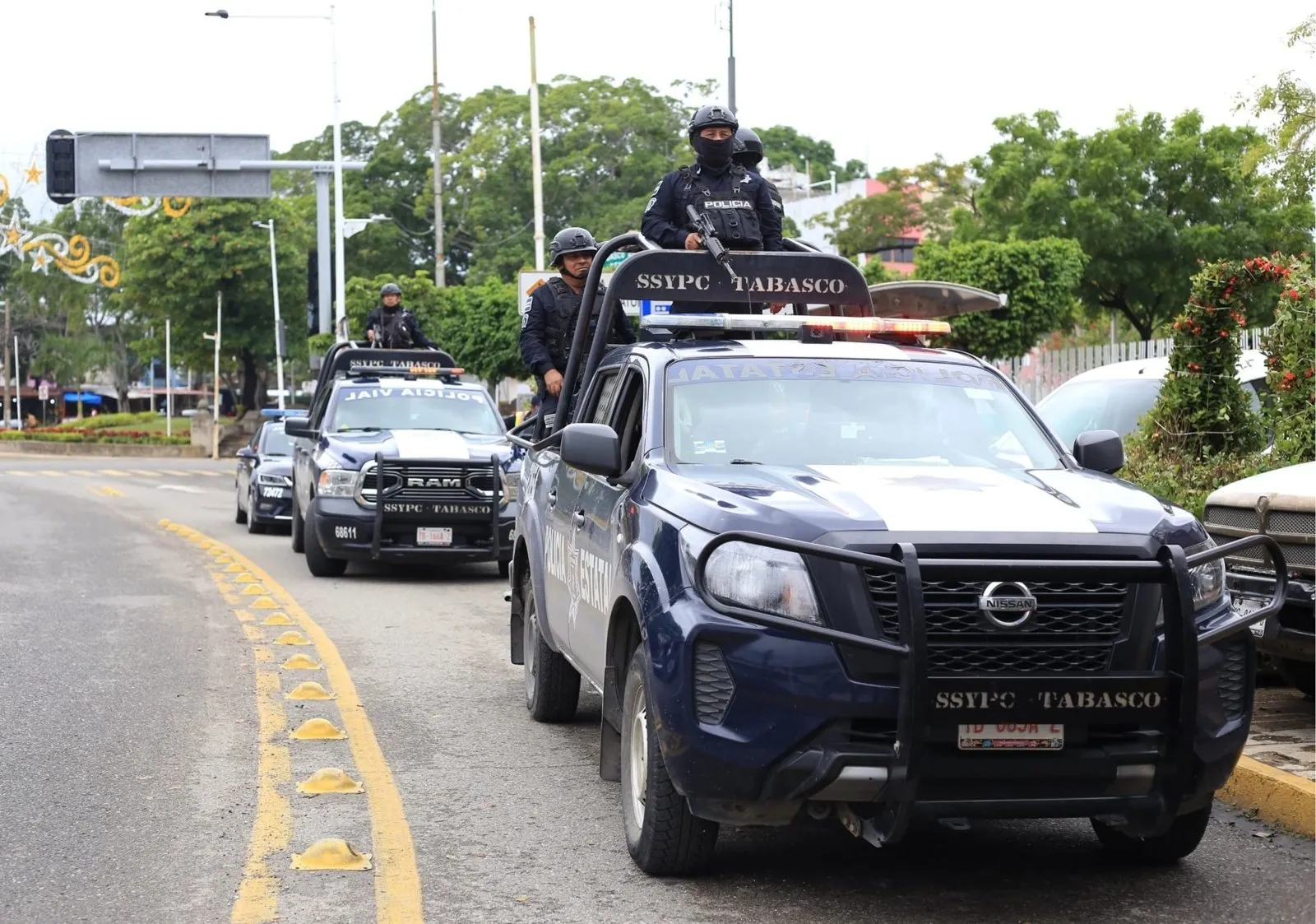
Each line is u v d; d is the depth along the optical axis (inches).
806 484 237.9
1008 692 206.8
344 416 705.6
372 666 436.5
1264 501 322.3
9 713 364.2
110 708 370.6
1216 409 455.8
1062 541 216.8
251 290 2960.1
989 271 1186.6
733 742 213.9
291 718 361.4
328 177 1323.8
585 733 350.3
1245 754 295.9
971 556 214.1
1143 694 211.5
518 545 377.7
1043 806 212.5
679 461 264.4
